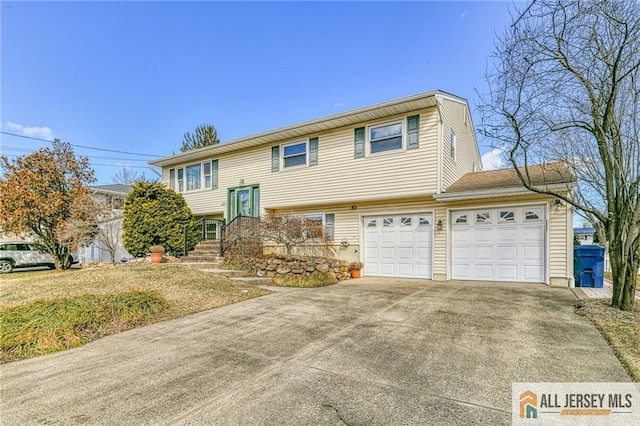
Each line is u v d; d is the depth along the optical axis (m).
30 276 10.89
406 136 10.06
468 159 13.52
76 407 2.79
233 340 4.50
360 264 10.82
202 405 2.76
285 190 12.62
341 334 4.59
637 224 5.25
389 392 2.91
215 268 10.41
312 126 11.45
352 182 11.03
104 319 5.11
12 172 13.27
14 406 2.83
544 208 8.62
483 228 9.43
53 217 13.78
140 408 2.74
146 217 12.84
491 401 2.72
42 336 4.33
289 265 9.22
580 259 8.12
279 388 3.04
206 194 15.16
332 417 2.53
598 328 4.52
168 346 4.34
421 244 10.40
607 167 5.47
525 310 5.63
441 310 5.75
